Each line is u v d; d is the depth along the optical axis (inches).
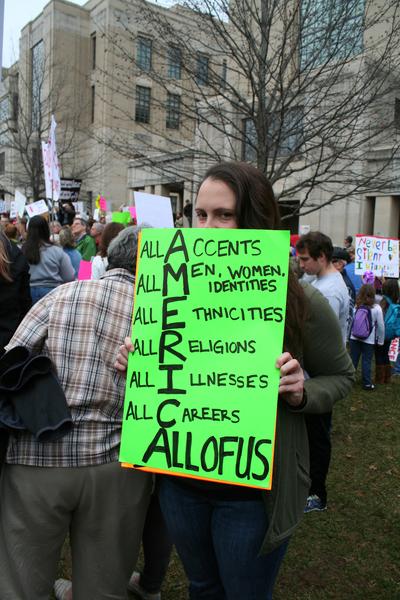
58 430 68.3
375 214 737.0
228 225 61.6
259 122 238.8
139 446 60.4
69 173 1130.7
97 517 73.1
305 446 65.2
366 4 239.1
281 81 229.3
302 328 61.6
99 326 72.6
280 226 64.2
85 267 206.8
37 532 71.6
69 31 1182.3
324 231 780.0
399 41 235.3
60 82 987.3
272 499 58.7
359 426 200.2
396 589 106.8
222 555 61.3
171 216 199.2
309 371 67.6
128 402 61.7
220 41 255.8
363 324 250.5
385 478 156.6
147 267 63.3
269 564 61.6
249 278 58.6
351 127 243.4
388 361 268.7
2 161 1466.5
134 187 1255.5
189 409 58.9
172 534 66.5
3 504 73.2
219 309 59.4
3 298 123.6
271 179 241.4
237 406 57.1
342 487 150.5
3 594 71.1
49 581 74.5
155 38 265.3
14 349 69.3
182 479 63.4
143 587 97.3
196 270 60.8
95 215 604.1
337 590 106.4
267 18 233.1
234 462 56.2
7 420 68.6
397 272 339.9
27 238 199.8
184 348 60.1
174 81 266.8
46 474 70.5
